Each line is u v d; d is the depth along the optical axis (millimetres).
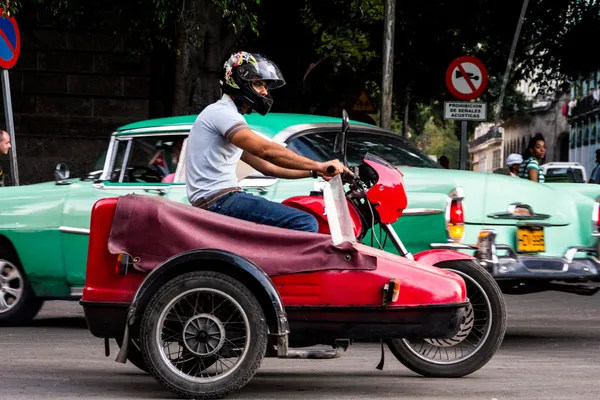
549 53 34000
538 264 9789
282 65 26234
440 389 7262
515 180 10023
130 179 10633
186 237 6840
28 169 22422
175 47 19531
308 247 6863
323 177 6926
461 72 17938
